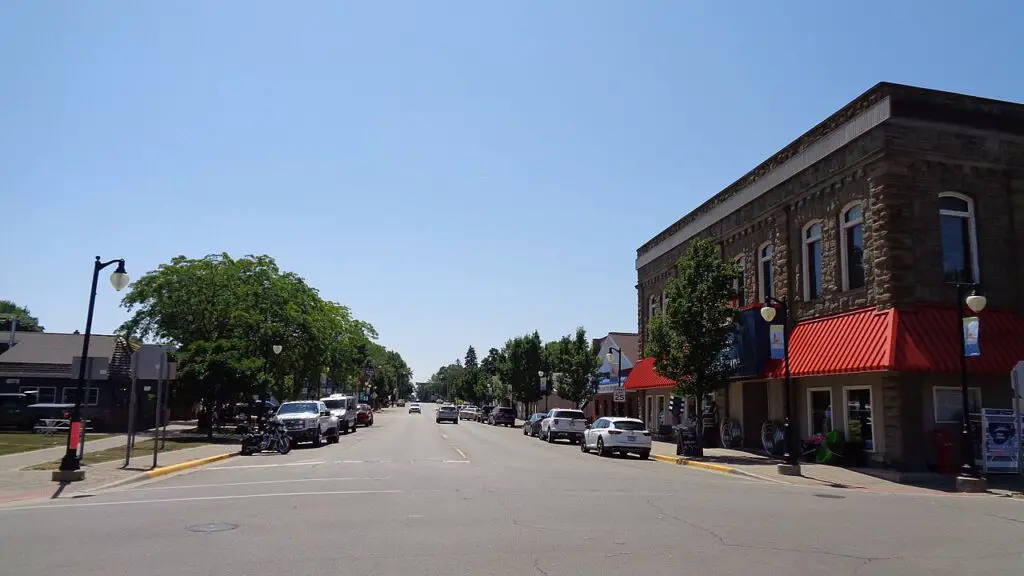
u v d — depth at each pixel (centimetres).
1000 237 2173
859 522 1138
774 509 1273
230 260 4109
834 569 802
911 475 1894
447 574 759
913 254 2067
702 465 2336
